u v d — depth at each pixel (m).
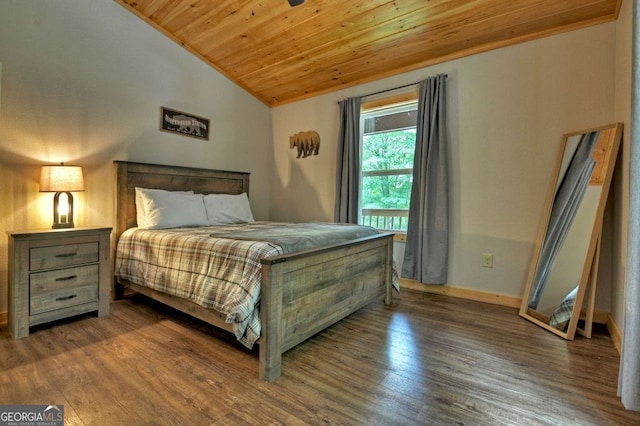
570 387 1.57
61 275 2.27
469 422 1.32
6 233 2.29
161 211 2.82
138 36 3.09
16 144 2.38
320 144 4.08
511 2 2.37
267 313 1.61
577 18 2.43
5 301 2.33
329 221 4.01
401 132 3.50
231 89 4.02
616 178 2.20
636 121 1.31
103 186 2.87
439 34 2.81
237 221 3.46
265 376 1.62
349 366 1.77
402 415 1.36
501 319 2.49
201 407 1.40
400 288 3.37
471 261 3.00
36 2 2.44
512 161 2.79
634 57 1.34
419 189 3.19
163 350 1.93
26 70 2.41
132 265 2.64
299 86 4.02
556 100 2.58
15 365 1.73
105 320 2.41
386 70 3.45
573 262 2.30
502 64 2.81
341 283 2.22
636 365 1.32
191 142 3.58
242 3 2.80
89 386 1.54
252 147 4.32
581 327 2.29
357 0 2.58
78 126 2.70
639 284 1.31
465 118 3.00
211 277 1.95
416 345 2.03
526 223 2.74
